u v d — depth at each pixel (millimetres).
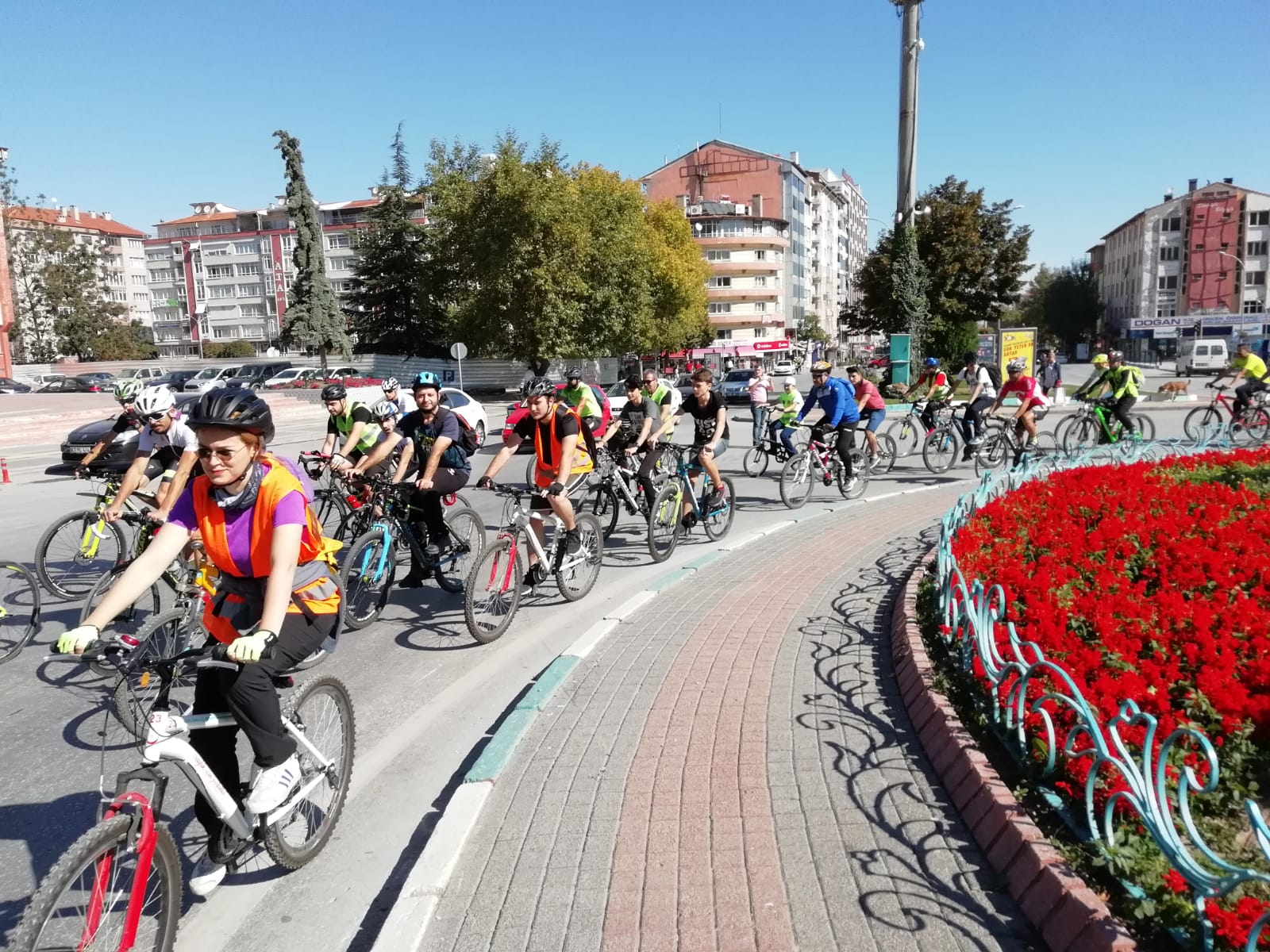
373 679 5543
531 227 35312
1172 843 2566
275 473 3152
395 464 8094
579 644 5805
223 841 3127
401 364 45125
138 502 9484
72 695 5367
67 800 4051
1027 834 3020
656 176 95312
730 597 6945
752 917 2875
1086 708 3066
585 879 3146
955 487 12547
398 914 2969
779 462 14836
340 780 3754
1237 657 4105
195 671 3082
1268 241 77875
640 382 11750
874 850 3234
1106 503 7098
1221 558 5484
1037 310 99000
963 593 4648
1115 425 14344
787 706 4641
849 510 10977
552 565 6840
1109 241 100938
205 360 69062
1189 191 85000
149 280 101562
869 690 4809
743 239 84500
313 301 44906
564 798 3754
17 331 62438
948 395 14688
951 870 3088
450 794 4109
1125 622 4488
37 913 2285
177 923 2852
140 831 2641
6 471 16047
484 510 11836
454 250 38281
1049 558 5715
